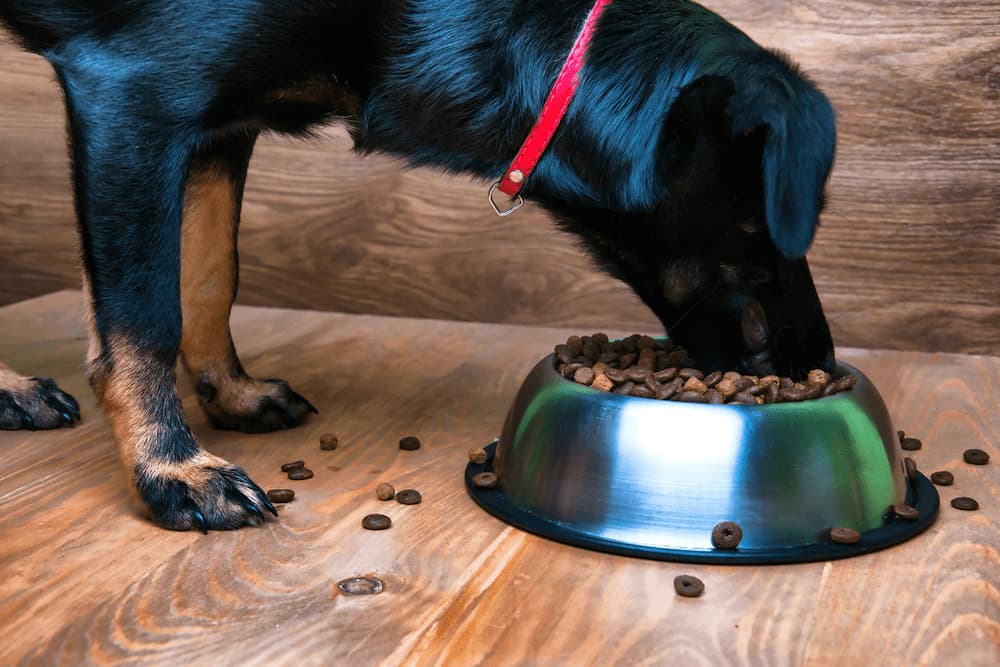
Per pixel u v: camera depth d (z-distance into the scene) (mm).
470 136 1015
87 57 991
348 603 900
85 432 1136
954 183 1355
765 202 923
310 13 994
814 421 961
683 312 1036
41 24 995
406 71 1010
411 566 939
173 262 999
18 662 849
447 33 1004
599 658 854
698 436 951
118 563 941
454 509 1010
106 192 986
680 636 871
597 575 928
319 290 1474
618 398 968
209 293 1100
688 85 965
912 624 882
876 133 1364
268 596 907
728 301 1021
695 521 948
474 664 849
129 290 990
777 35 1376
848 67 1363
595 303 1421
